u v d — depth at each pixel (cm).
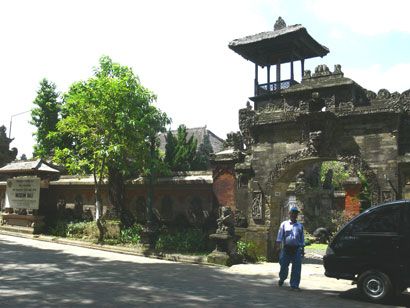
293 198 3447
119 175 2183
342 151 1524
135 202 2223
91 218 2420
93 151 2023
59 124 2022
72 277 1074
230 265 1468
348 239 933
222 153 1875
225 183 1855
